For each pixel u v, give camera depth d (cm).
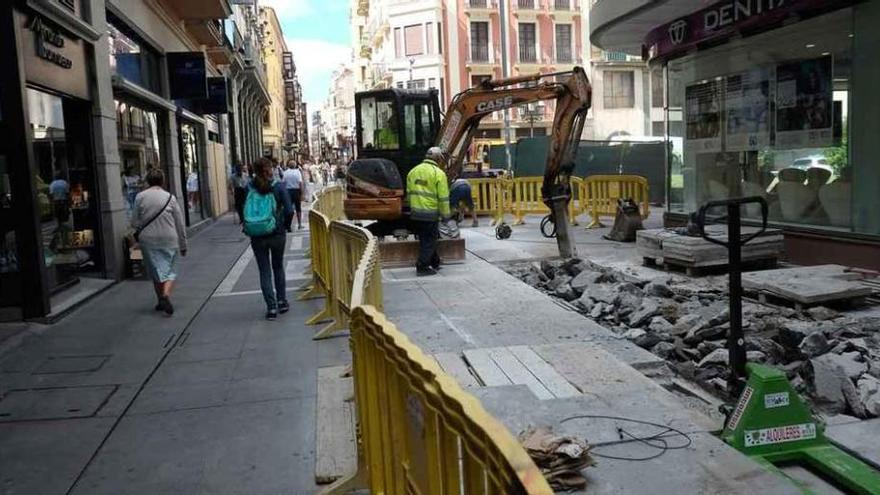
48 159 999
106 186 1160
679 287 947
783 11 1048
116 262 1170
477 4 5753
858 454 435
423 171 1097
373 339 340
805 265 1072
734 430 437
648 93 5366
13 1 855
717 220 1109
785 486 383
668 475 397
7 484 446
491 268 1165
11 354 742
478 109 1298
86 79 1123
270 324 855
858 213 992
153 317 906
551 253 1324
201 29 2197
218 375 657
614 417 482
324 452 466
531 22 5784
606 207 1759
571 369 592
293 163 2119
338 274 782
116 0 1318
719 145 1309
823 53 1048
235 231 2078
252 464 466
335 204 1798
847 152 1011
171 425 538
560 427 468
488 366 606
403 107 1543
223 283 1161
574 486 386
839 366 532
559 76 1228
